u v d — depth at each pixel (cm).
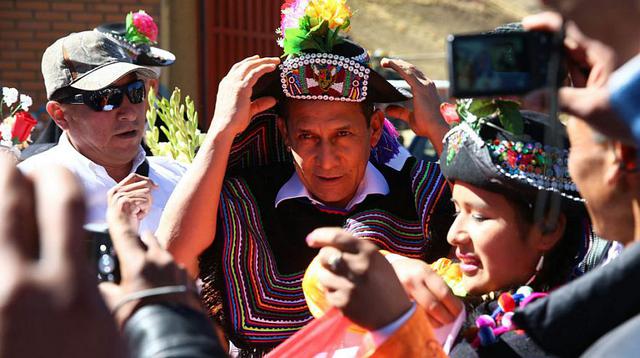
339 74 187
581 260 137
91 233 106
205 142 186
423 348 115
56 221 66
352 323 125
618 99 85
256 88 196
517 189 131
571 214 134
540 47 91
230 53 767
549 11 91
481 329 123
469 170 135
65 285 65
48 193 67
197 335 84
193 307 89
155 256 94
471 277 140
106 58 277
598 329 98
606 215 100
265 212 197
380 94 197
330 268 115
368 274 113
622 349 80
